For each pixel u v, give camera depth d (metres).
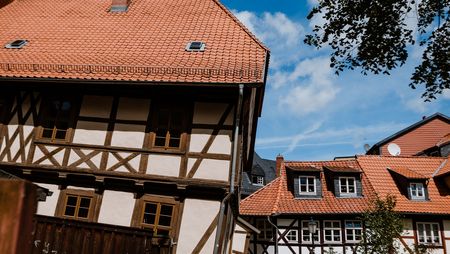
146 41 12.07
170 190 9.41
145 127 9.91
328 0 7.29
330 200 19.44
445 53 6.62
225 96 9.77
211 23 12.80
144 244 7.36
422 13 6.70
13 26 13.86
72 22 13.80
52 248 7.35
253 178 36.62
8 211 0.84
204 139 9.52
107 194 9.61
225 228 9.05
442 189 19.97
